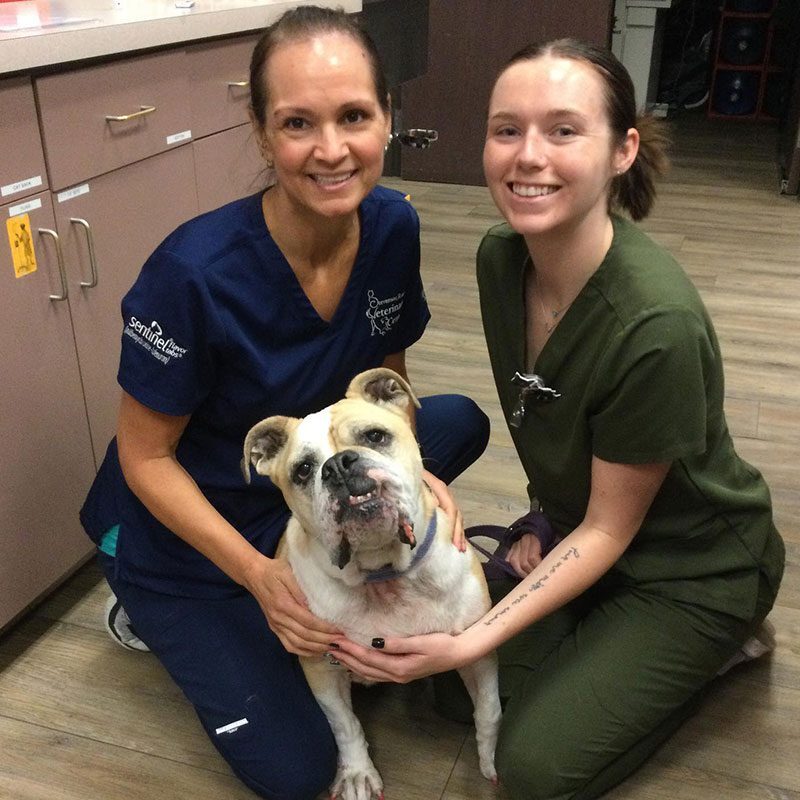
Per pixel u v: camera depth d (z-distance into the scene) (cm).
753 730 163
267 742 147
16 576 181
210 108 226
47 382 181
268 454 140
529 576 145
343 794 151
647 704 148
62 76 172
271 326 149
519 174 132
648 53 585
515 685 162
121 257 199
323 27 133
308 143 133
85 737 164
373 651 136
